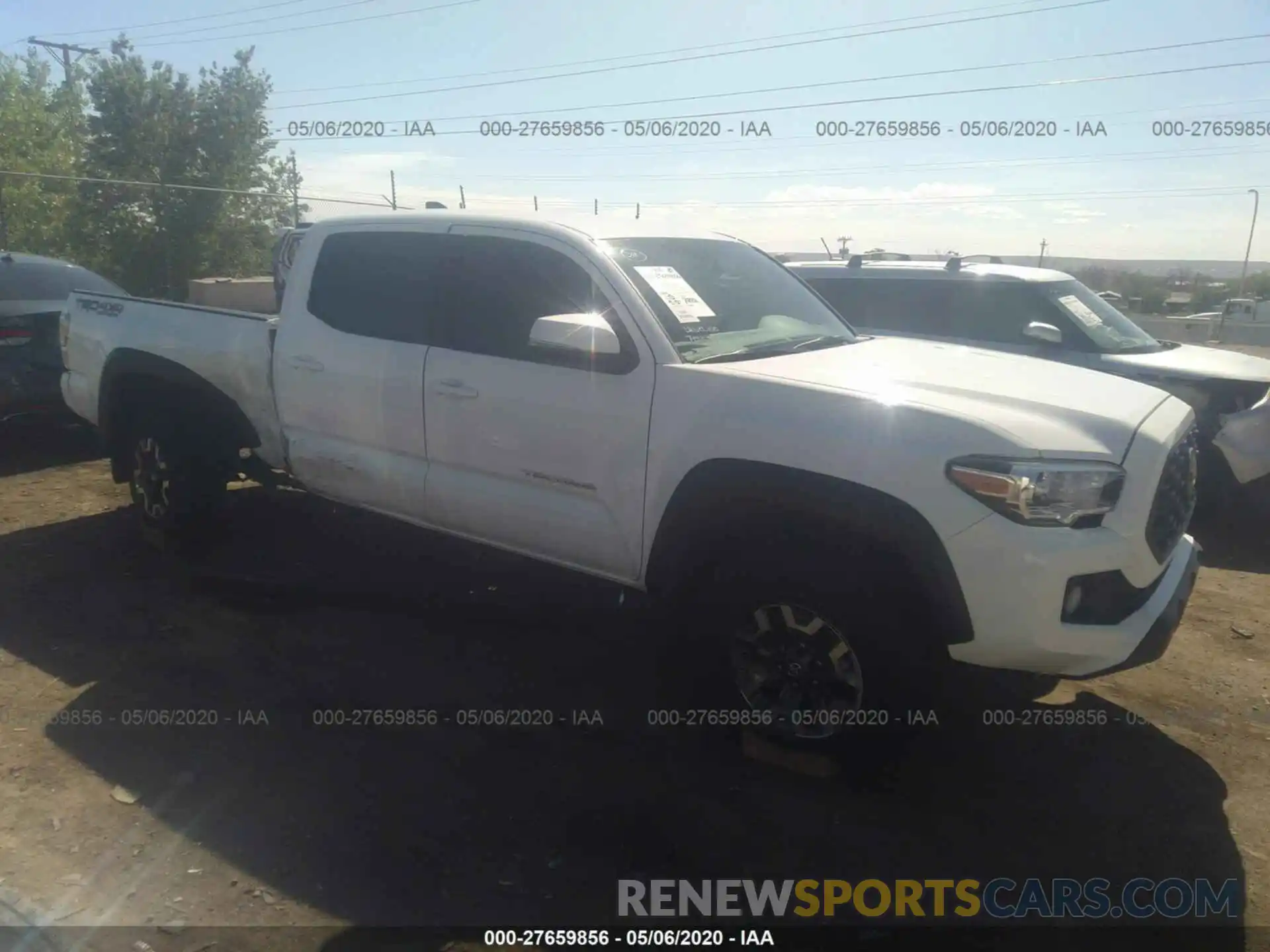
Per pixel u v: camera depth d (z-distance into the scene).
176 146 25.23
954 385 3.63
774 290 4.74
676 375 3.74
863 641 3.34
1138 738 4.02
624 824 3.36
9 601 5.14
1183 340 31.56
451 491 4.46
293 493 7.10
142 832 3.28
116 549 5.96
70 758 3.71
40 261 8.41
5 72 27.23
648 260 4.20
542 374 4.07
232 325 5.33
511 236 4.33
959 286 7.88
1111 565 3.21
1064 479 3.15
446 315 4.46
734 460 3.54
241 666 4.49
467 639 4.83
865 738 3.41
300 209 22.17
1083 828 3.41
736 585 3.59
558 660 4.62
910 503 3.21
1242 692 4.45
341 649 4.68
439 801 3.48
